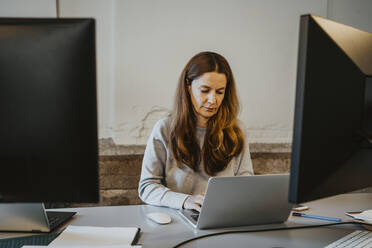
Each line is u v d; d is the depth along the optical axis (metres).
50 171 0.76
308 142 0.71
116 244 0.86
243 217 1.03
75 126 0.75
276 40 2.26
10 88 0.73
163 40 2.11
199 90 1.51
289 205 1.05
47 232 0.96
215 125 1.56
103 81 2.08
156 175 1.50
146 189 1.40
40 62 0.73
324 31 0.71
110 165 2.07
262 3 2.21
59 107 0.74
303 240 0.93
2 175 0.76
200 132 1.59
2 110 0.74
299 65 0.70
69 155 0.76
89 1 2.02
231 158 1.59
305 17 0.69
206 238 0.94
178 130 1.52
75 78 0.73
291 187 0.72
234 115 1.62
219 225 1.03
